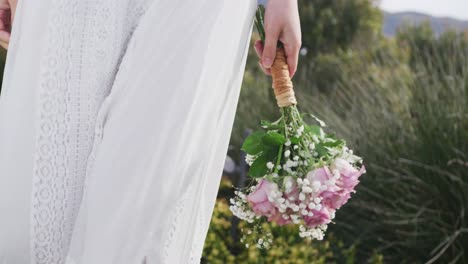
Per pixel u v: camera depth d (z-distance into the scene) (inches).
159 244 65.8
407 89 166.7
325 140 71.7
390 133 151.9
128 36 67.6
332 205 68.6
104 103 66.1
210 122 69.2
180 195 67.0
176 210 67.0
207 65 66.8
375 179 145.3
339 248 139.8
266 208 68.2
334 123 170.9
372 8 361.4
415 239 134.1
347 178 68.4
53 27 66.7
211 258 123.0
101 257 64.5
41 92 66.9
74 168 67.1
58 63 66.7
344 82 215.3
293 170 70.3
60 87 66.9
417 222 136.6
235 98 72.6
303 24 358.3
